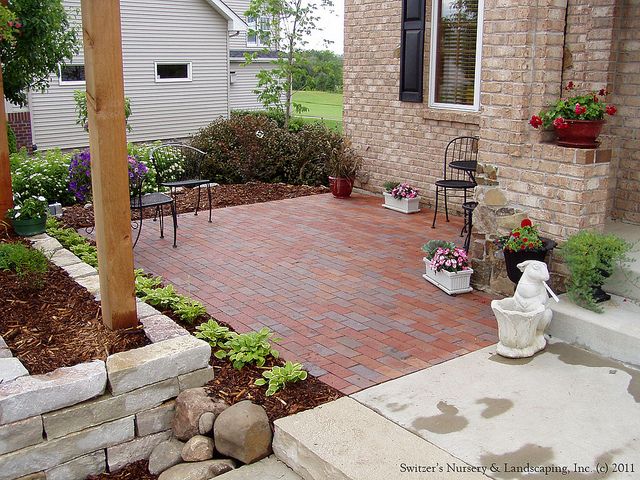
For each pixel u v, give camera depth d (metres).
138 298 4.33
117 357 3.27
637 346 3.64
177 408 3.31
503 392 3.41
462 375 3.61
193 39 16.42
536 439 2.96
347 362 3.80
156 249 6.21
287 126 11.94
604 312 3.97
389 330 4.28
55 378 3.04
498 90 4.58
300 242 6.43
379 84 8.30
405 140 8.09
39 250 5.00
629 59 5.04
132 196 6.33
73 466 3.08
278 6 11.83
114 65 3.35
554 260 4.39
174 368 3.33
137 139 15.93
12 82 9.62
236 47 19.14
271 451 3.18
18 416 2.88
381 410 3.25
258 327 4.34
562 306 4.07
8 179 5.76
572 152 4.19
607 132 5.23
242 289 5.08
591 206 4.27
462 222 7.23
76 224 6.98
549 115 4.30
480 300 4.84
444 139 7.56
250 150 9.62
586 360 3.76
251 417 3.11
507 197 4.68
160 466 3.19
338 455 2.84
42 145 14.45
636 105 5.06
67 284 4.36
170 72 16.36
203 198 8.59
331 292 5.01
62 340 3.54
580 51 5.00
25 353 3.38
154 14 15.56
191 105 16.77
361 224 7.16
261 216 7.57
